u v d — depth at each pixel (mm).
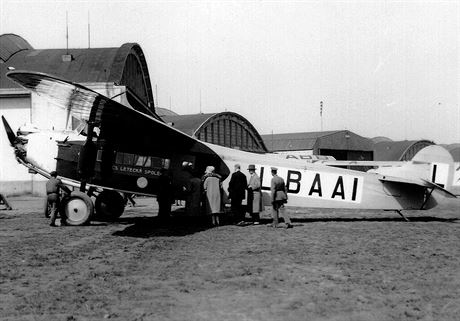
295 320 4625
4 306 5141
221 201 13430
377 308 5027
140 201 26641
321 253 8344
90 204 12508
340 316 4750
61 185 12461
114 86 28750
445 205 23016
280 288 5887
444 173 13969
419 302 5246
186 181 12922
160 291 5746
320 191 13508
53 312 4910
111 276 6566
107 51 34438
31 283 6188
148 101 38625
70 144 13180
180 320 4625
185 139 12906
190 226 12570
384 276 6539
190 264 7383
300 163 13609
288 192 13516
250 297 5465
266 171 13617
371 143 70250
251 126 56594
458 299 5363
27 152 13414
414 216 15891
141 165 12648
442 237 10375
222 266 7227
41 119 29969
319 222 13734
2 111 30375
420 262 7523
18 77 10008
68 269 7031
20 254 8273
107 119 12023
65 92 10539
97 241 9719
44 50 36250
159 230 11672
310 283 6141
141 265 7305
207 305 5145
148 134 12617
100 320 4641
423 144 82625
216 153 13430
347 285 6031
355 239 10070
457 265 7285
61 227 12234
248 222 13375
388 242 9633
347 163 24031
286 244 9391
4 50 34750
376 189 13602
